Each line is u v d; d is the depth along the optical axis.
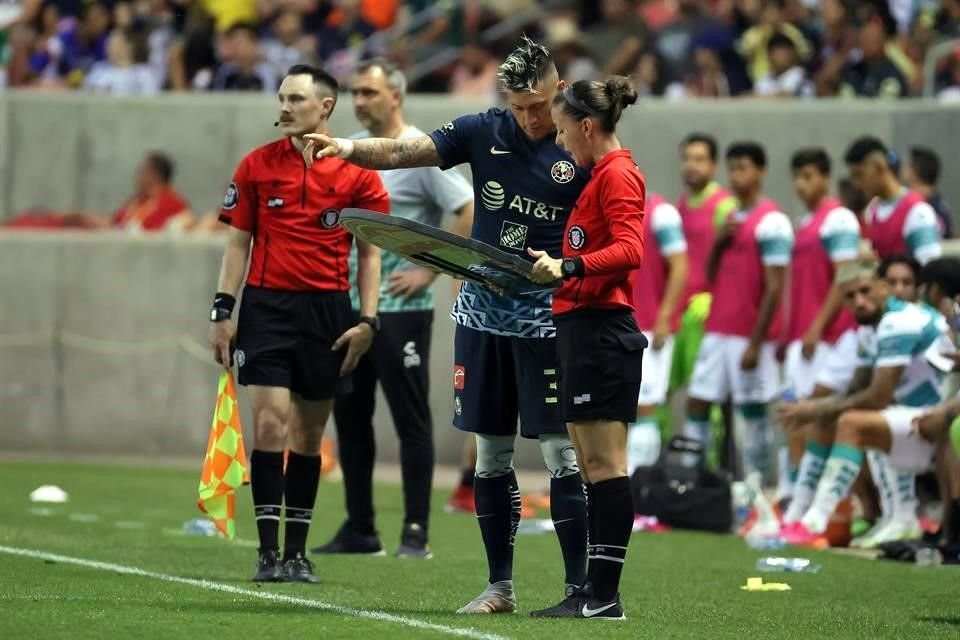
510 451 23.20
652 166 55.12
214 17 68.69
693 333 42.16
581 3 65.56
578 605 22.33
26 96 60.34
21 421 54.47
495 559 23.08
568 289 21.48
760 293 40.66
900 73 55.72
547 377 22.66
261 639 19.55
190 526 34.81
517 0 69.38
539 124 22.81
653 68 59.75
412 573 28.08
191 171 59.38
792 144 54.09
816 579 28.80
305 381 25.78
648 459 40.38
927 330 34.12
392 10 68.38
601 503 21.73
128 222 56.56
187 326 54.12
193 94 59.56
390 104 31.38
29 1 70.19
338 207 25.69
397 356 30.98
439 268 22.45
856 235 39.31
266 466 25.64
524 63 22.56
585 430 21.59
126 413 54.22
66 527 34.62
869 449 34.41
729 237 40.81
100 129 59.94
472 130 23.19
